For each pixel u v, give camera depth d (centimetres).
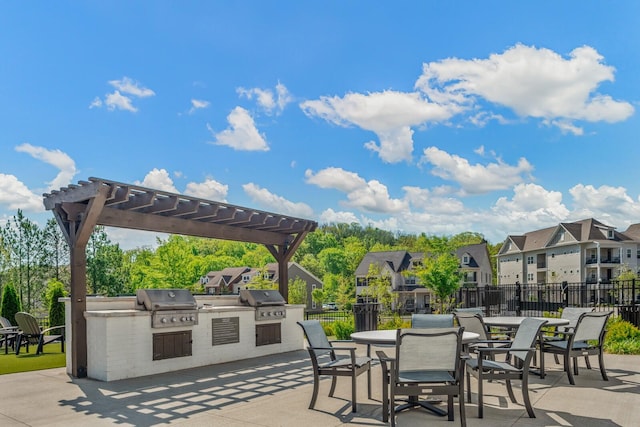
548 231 4762
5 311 1541
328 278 6059
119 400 611
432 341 474
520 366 566
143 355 772
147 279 3522
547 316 1336
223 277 6012
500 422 496
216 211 912
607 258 4169
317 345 587
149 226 864
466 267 4922
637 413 523
